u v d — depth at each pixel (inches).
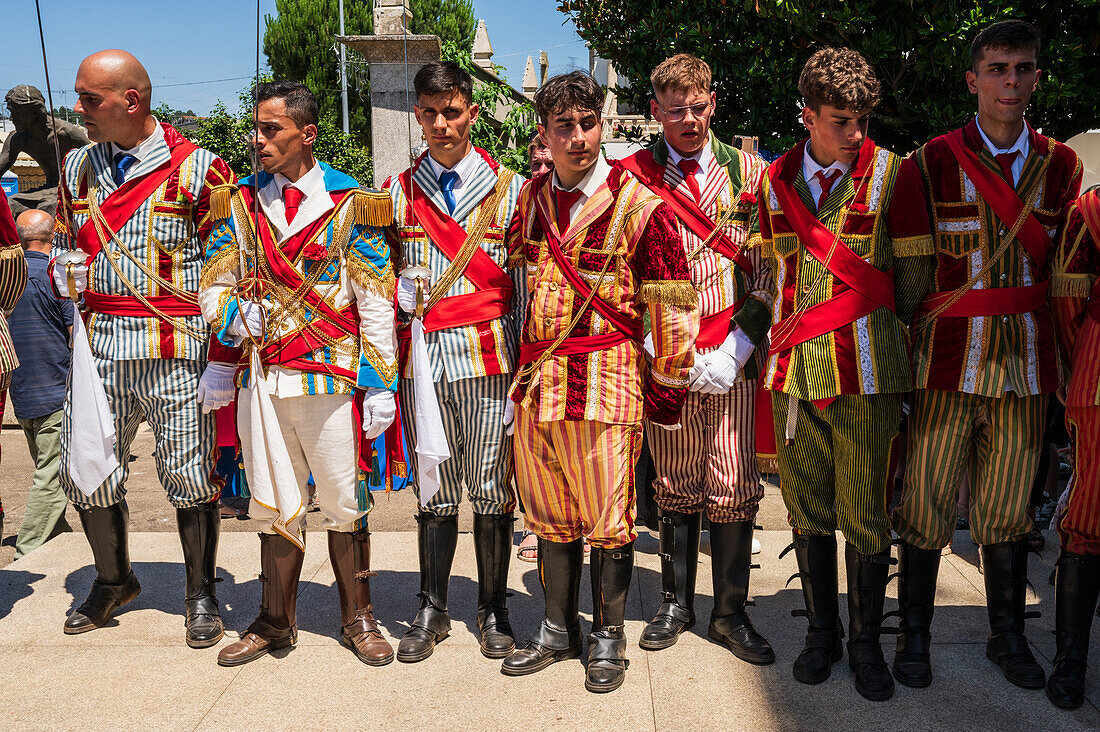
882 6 213.9
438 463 117.4
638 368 112.4
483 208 119.5
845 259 108.6
